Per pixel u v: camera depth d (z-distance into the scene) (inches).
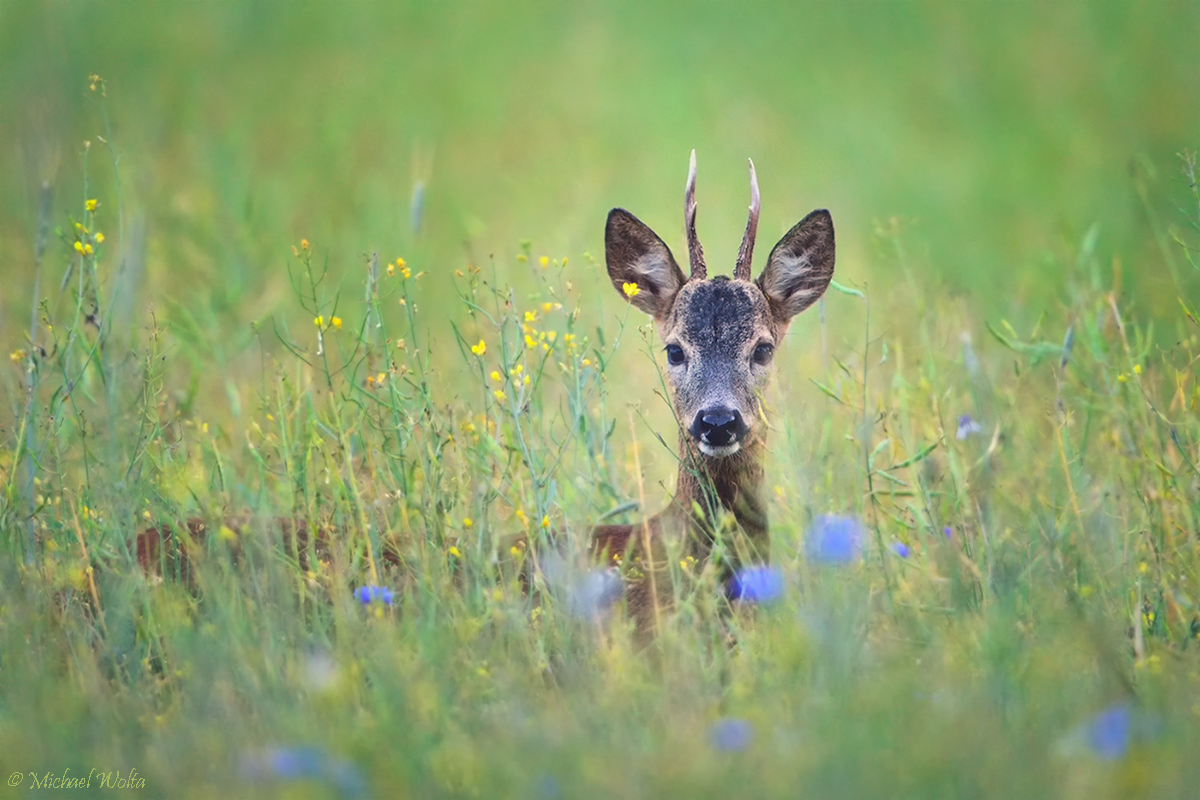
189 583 419.2
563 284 658.2
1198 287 598.9
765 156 1026.7
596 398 523.2
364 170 962.1
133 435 456.4
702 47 1306.6
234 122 951.0
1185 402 457.7
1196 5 1175.0
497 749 299.0
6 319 582.9
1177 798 279.0
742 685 344.2
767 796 275.1
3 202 729.0
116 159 529.7
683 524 426.9
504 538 441.4
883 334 503.2
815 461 413.7
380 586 402.6
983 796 275.6
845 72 1205.7
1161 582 396.5
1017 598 375.2
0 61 992.2
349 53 1235.2
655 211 887.1
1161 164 898.1
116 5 1222.3
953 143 1038.4
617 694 332.5
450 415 433.7
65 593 405.4
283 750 295.3
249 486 468.4
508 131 1094.4
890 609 383.6
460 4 1385.3
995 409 481.7
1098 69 1102.4
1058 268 645.3
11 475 425.4
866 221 882.8
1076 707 320.2
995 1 1269.7
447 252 812.0
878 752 287.0
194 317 614.2
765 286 486.9
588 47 1305.4
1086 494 443.2
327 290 706.8
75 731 320.8
